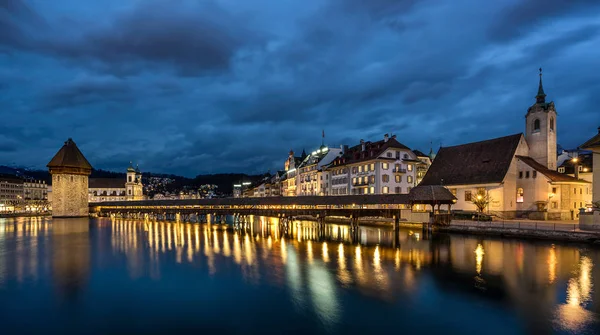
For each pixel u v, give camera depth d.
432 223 45.94
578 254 30.66
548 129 57.56
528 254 30.88
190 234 50.81
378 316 17.17
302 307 18.48
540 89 60.31
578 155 73.25
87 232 55.09
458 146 67.38
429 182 65.31
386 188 68.00
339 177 81.12
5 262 30.19
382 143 72.50
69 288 22.31
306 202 53.06
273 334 15.40
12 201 152.62
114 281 23.78
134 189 162.62
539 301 18.92
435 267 26.58
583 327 15.68
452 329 15.58
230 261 29.73
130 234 51.44
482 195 55.09
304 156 127.06
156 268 27.39
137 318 17.42
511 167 55.41
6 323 16.95
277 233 51.38
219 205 69.62
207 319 17.17
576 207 53.97
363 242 40.09
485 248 34.22
